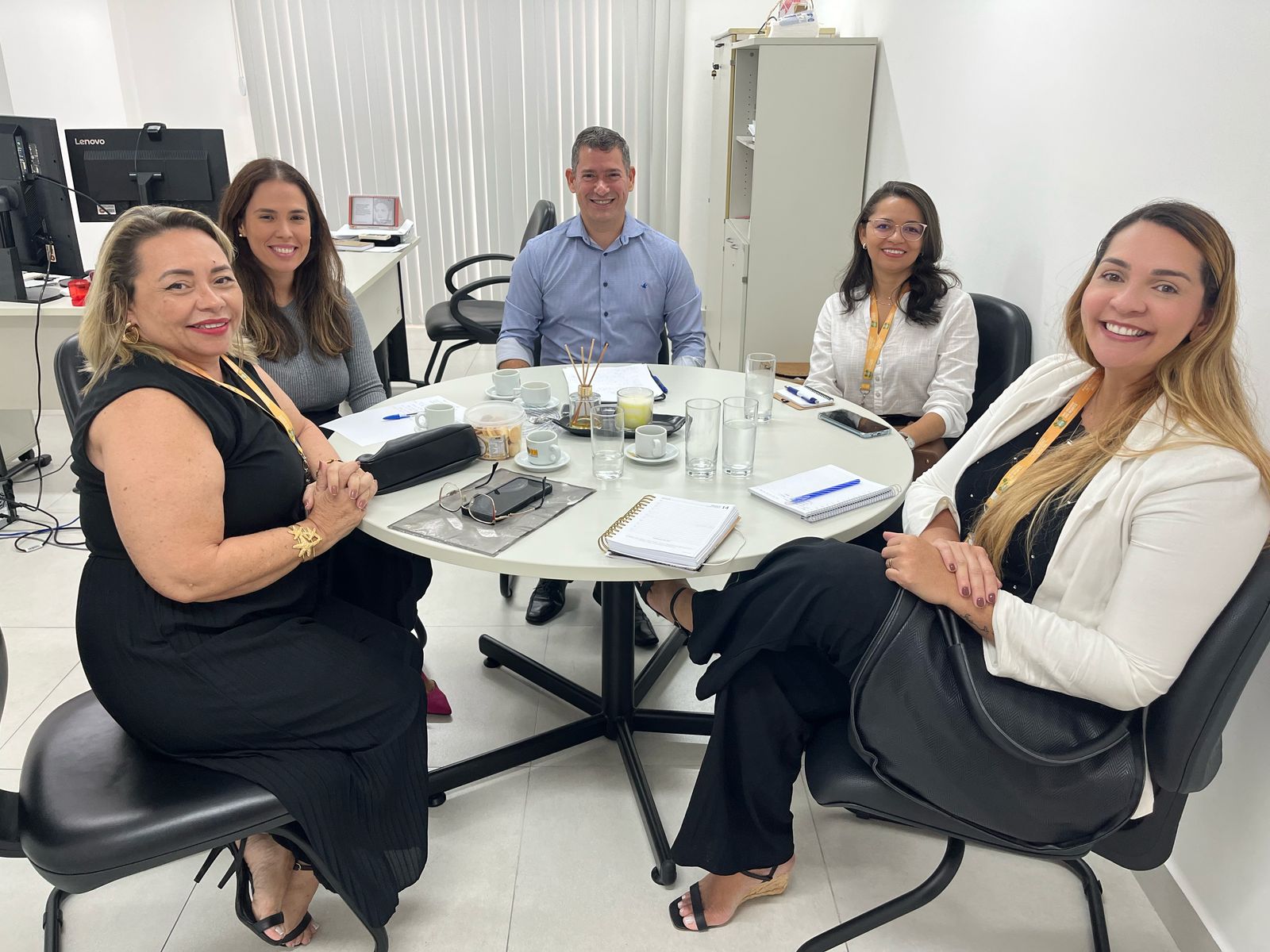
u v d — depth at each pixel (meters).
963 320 2.41
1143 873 1.73
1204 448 1.19
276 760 1.34
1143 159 1.87
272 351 2.15
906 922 1.64
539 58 5.17
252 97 5.21
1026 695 1.24
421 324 5.81
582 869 1.75
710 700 2.25
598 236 2.79
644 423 1.92
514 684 2.33
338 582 1.85
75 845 1.19
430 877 1.73
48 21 4.72
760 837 1.51
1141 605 1.18
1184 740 1.18
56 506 3.30
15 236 2.88
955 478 1.70
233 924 1.62
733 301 4.28
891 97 3.49
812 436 1.97
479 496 1.57
